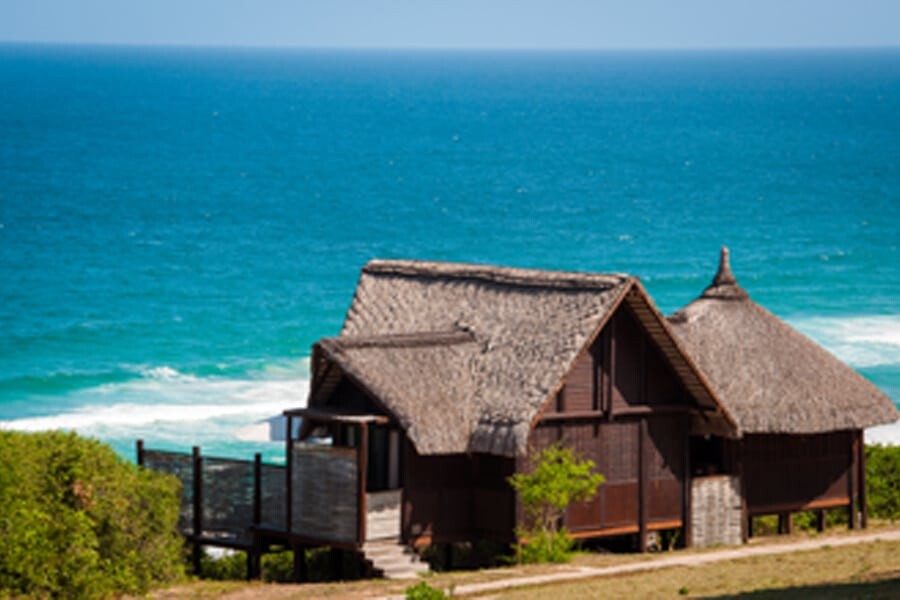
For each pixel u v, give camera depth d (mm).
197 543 45531
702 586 37344
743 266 143875
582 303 45000
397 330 48250
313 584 41125
